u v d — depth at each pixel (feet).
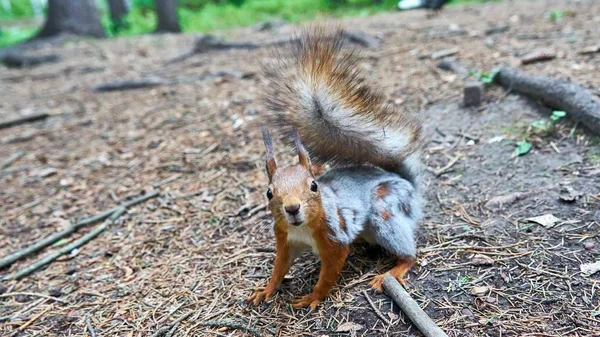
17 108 3.70
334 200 1.43
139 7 9.97
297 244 1.47
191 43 5.77
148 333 1.45
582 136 1.91
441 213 1.74
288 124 1.55
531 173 1.82
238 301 1.51
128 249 1.83
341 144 1.57
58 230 2.01
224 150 2.40
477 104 2.27
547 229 1.58
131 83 3.84
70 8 7.51
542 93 2.10
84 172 2.45
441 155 2.04
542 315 1.33
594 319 1.30
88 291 1.65
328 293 1.46
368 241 1.59
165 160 2.41
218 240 1.80
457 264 1.51
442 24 4.25
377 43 3.71
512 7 4.80
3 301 1.66
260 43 4.63
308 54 1.51
